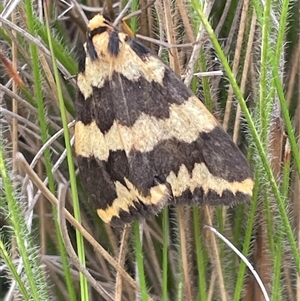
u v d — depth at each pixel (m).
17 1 0.05
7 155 0.06
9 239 0.06
